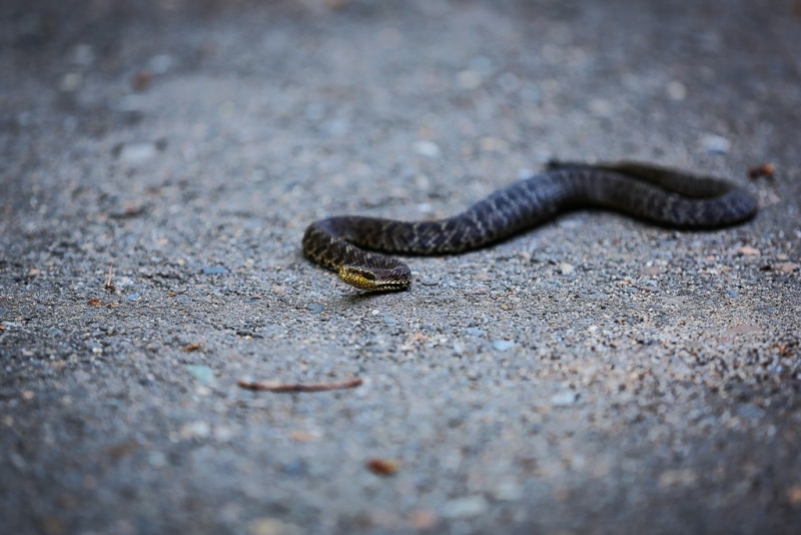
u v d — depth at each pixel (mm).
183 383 1028
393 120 1354
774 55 1467
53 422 1003
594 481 976
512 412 1011
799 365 1038
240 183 1252
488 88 1410
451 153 1302
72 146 1303
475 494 970
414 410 1012
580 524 958
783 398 1018
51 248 1162
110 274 1134
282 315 1088
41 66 1459
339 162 1285
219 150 1301
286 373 1036
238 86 1412
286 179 1259
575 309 1093
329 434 998
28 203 1218
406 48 1486
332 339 1063
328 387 1024
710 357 1046
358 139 1323
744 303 1098
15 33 1533
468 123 1350
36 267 1142
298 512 962
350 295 1111
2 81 1426
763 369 1037
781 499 969
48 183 1245
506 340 1062
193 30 1533
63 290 1115
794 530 957
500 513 962
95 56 1479
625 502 967
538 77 1428
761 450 990
